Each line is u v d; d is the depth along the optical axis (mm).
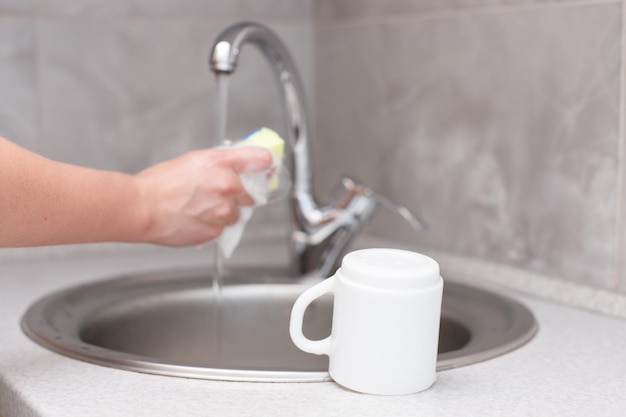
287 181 896
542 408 615
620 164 906
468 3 1087
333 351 651
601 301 929
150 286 1053
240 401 620
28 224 683
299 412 596
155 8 1279
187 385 656
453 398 630
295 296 1061
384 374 624
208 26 1328
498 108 1057
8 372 696
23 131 1208
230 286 1061
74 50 1228
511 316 892
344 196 1084
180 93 1317
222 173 816
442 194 1163
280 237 1408
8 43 1182
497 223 1076
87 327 895
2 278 1092
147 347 996
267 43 982
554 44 971
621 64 894
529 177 1022
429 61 1163
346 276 632
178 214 816
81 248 1253
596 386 670
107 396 634
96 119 1256
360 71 1304
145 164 1304
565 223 979
